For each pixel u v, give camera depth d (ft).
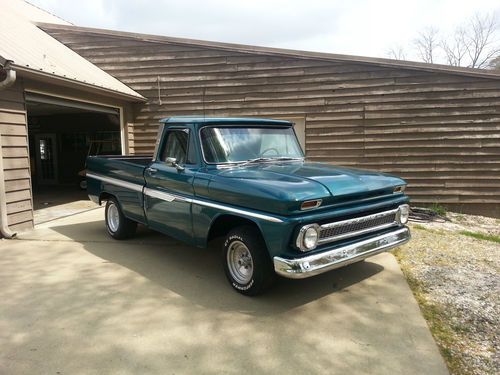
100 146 50.85
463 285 14.65
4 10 35.19
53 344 10.64
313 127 31.83
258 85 32.58
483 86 28.63
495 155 29.01
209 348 10.47
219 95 33.40
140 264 16.90
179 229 15.74
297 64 31.65
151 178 17.11
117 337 11.00
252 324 11.72
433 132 29.89
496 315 12.26
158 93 34.60
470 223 27.14
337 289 14.24
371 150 31.04
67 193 42.96
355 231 13.09
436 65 28.89
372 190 13.41
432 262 17.26
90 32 34.91
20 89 22.47
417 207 30.68
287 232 11.51
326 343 10.70
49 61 25.89
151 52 34.35
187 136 15.52
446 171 29.99
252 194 12.36
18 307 12.84
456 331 11.32
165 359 9.97
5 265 16.89
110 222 21.35
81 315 12.27
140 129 35.42
